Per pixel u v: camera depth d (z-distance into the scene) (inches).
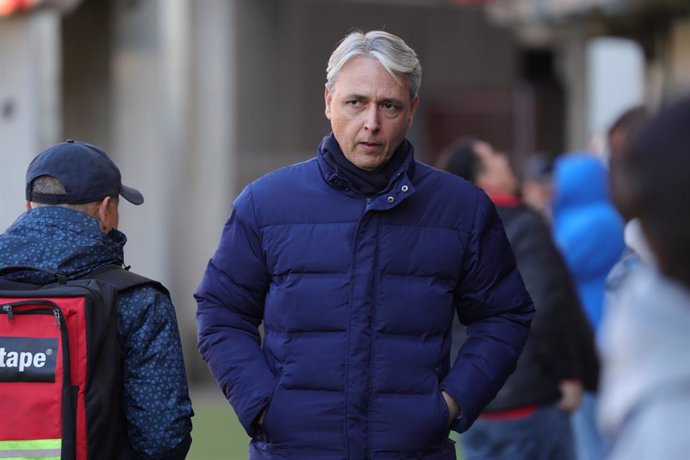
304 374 503.8
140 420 485.7
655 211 257.0
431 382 507.2
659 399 247.1
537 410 729.0
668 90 1579.7
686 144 253.0
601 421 263.1
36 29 1707.7
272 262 518.9
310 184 519.8
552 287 721.6
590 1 1542.8
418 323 507.8
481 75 2153.1
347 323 502.6
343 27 1929.1
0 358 473.7
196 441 1274.6
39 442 472.1
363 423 500.1
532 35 2133.4
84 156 505.4
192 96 1684.3
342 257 506.6
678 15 1546.5
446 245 516.4
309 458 502.9
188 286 1684.3
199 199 1689.2
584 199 917.8
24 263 490.6
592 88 2306.8
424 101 2122.3
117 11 1632.6
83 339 474.9
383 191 512.1
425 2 2059.5
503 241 538.0
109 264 501.7
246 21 1831.9
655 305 250.8
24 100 1277.1
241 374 518.0
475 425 740.0
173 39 1663.4
